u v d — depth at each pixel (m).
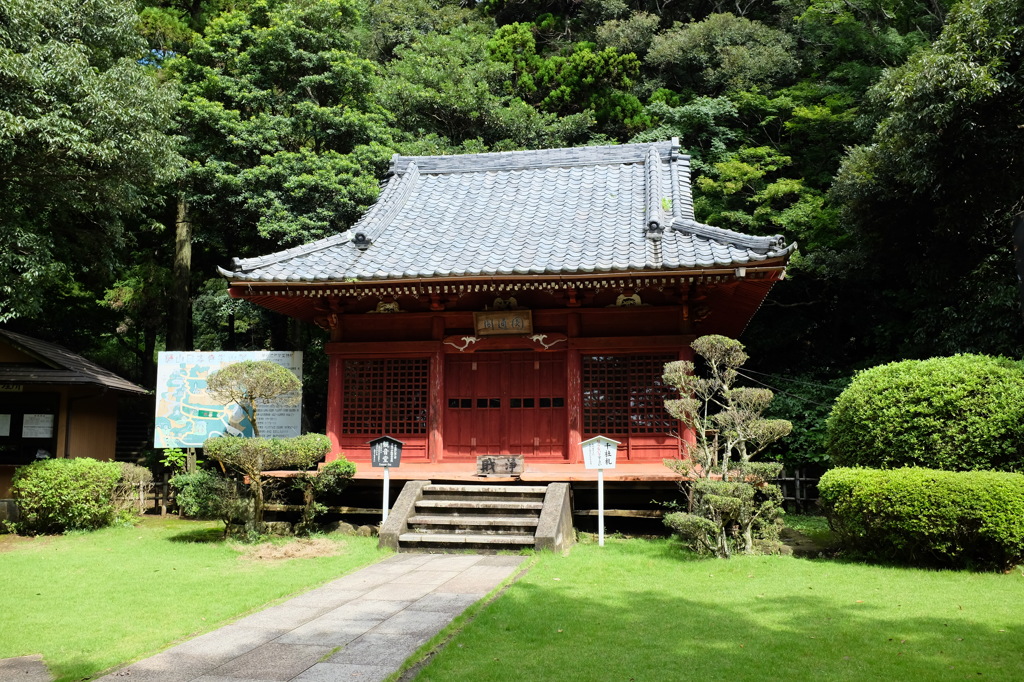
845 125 22.34
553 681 4.78
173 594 7.42
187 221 21.77
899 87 14.45
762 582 7.69
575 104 30.11
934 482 8.10
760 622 6.20
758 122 25.80
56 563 9.27
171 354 14.03
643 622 6.21
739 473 9.59
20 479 12.02
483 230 14.03
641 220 13.75
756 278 11.25
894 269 18.48
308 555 9.68
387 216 14.79
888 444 9.30
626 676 4.88
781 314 23.44
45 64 11.62
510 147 25.06
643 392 12.97
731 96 25.98
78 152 11.78
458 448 13.40
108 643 5.77
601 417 13.05
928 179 14.32
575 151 16.67
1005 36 13.11
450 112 25.06
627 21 32.03
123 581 8.10
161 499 14.83
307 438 10.67
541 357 13.41
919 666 5.05
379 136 21.19
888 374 9.76
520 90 30.69
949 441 8.91
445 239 13.77
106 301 22.88
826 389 17.81
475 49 28.70
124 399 25.50
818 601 6.87
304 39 20.78
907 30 24.67
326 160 19.34
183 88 20.31
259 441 10.33
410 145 21.84
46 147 11.67
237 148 19.88
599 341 12.76
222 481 11.28
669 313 12.82
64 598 7.28
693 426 10.76
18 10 11.64
